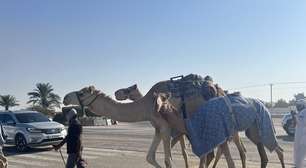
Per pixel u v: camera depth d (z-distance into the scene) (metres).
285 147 18.72
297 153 11.05
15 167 14.84
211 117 9.59
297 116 11.09
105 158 16.48
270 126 10.74
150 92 11.46
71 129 11.79
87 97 11.47
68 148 11.77
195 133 9.72
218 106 9.73
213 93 10.85
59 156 17.75
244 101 10.34
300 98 12.56
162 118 10.89
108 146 20.80
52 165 15.19
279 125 34.94
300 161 11.01
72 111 11.85
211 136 9.52
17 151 20.22
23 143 20.31
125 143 22.03
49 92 75.56
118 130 34.22
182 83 11.16
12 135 20.83
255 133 10.66
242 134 26.06
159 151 18.19
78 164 11.83
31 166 15.01
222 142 9.51
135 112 11.36
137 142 22.38
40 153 19.08
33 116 21.84
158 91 11.34
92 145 21.45
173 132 11.19
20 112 21.81
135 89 12.26
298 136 11.02
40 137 20.19
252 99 10.74
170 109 10.63
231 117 9.76
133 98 12.27
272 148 10.80
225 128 9.60
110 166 14.43
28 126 20.34
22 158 17.31
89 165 14.74
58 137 20.69
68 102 11.61
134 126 42.06
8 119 21.42
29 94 74.94
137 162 15.21
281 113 52.31
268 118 10.75
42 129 20.33
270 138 10.73
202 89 10.94
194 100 10.98
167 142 10.83
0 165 12.79
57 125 21.02
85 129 36.88
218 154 11.88
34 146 20.38
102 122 47.03
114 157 16.70
